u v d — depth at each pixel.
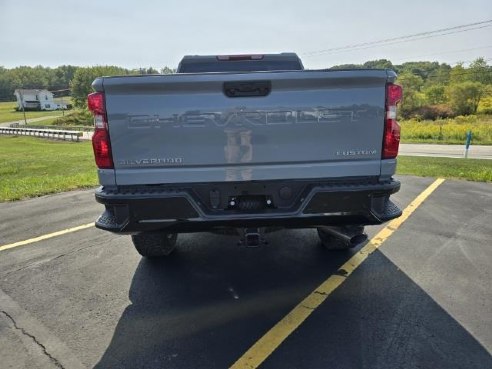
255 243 3.03
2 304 3.32
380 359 2.49
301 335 2.78
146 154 2.86
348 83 2.83
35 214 6.24
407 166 10.80
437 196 6.70
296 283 3.59
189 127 2.83
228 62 5.20
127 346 2.71
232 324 2.95
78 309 3.22
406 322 2.89
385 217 2.97
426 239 4.60
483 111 62.38
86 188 8.52
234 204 2.98
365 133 2.91
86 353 2.64
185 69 5.14
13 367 2.50
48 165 13.89
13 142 37.91
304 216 2.92
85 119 80.88
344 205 2.93
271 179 2.94
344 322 2.92
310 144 2.90
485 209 5.83
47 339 2.81
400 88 2.88
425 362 2.45
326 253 4.29
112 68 107.81
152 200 2.82
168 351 2.64
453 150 24.20
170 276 3.82
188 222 2.89
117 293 3.49
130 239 4.93
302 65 5.27
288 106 2.83
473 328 2.79
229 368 2.45
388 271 3.78
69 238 5.00
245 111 2.83
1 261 4.26
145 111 2.80
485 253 4.15
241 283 3.63
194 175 2.91
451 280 3.55
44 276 3.87
